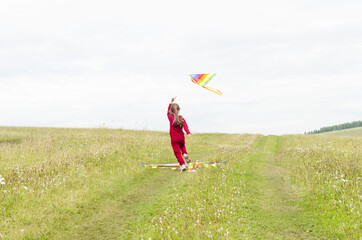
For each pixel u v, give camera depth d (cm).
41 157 1253
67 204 735
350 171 898
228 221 621
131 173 1074
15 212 662
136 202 805
